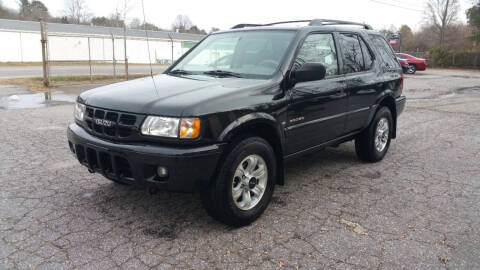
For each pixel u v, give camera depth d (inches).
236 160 128.3
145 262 113.4
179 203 156.5
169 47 1817.2
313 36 170.9
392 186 181.2
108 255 116.8
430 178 193.6
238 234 131.7
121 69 1030.4
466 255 120.2
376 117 209.8
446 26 2175.2
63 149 230.8
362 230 135.9
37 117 329.1
